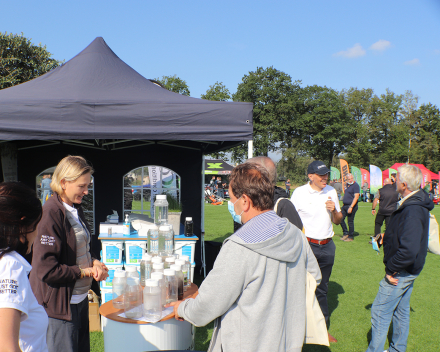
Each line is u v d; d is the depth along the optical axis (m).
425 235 2.80
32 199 1.22
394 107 54.91
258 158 2.70
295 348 1.51
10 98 3.36
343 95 56.75
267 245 1.42
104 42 5.10
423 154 49.94
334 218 3.74
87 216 5.43
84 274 2.16
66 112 3.38
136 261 4.01
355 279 5.84
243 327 1.42
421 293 5.23
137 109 3.48
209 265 5.69
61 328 2.08
